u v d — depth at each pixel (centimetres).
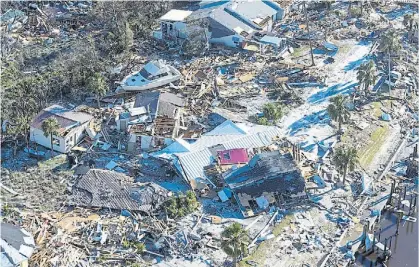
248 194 11875
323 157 13338
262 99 15662
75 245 10781
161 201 11744
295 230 11300
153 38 18700
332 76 16875
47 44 18412
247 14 19438
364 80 15738
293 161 12494
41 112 14000
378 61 17625
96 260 10475
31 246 10381
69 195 11975
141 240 10938
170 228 11188
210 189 12175
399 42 18050
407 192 12431
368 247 11006
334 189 12381
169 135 13500
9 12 19688
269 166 12281
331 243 11050
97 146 13512
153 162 13012
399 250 11138
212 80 16362
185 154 12825
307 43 18838
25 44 18362
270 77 16588
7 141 13600
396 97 15838
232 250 9938
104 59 16962
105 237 10900
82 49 17300
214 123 14438
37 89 15138
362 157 13462
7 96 14888
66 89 15512
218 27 18300
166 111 14288
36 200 11888
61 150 13300
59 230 11050
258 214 11588
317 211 11775
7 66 16788
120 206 11625
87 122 13875
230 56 17712
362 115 15050
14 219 11288
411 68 17225
